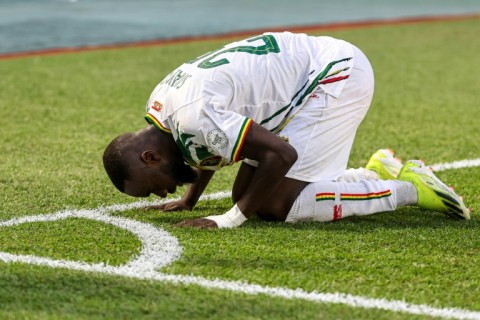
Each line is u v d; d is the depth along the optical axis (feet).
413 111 60.54
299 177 32.19
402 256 29.19
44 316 23.48
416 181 34.04
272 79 31.45
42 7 129.90
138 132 30.94
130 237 31.04
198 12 130.31
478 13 137.90
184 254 28.94
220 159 30.68
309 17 127.75
